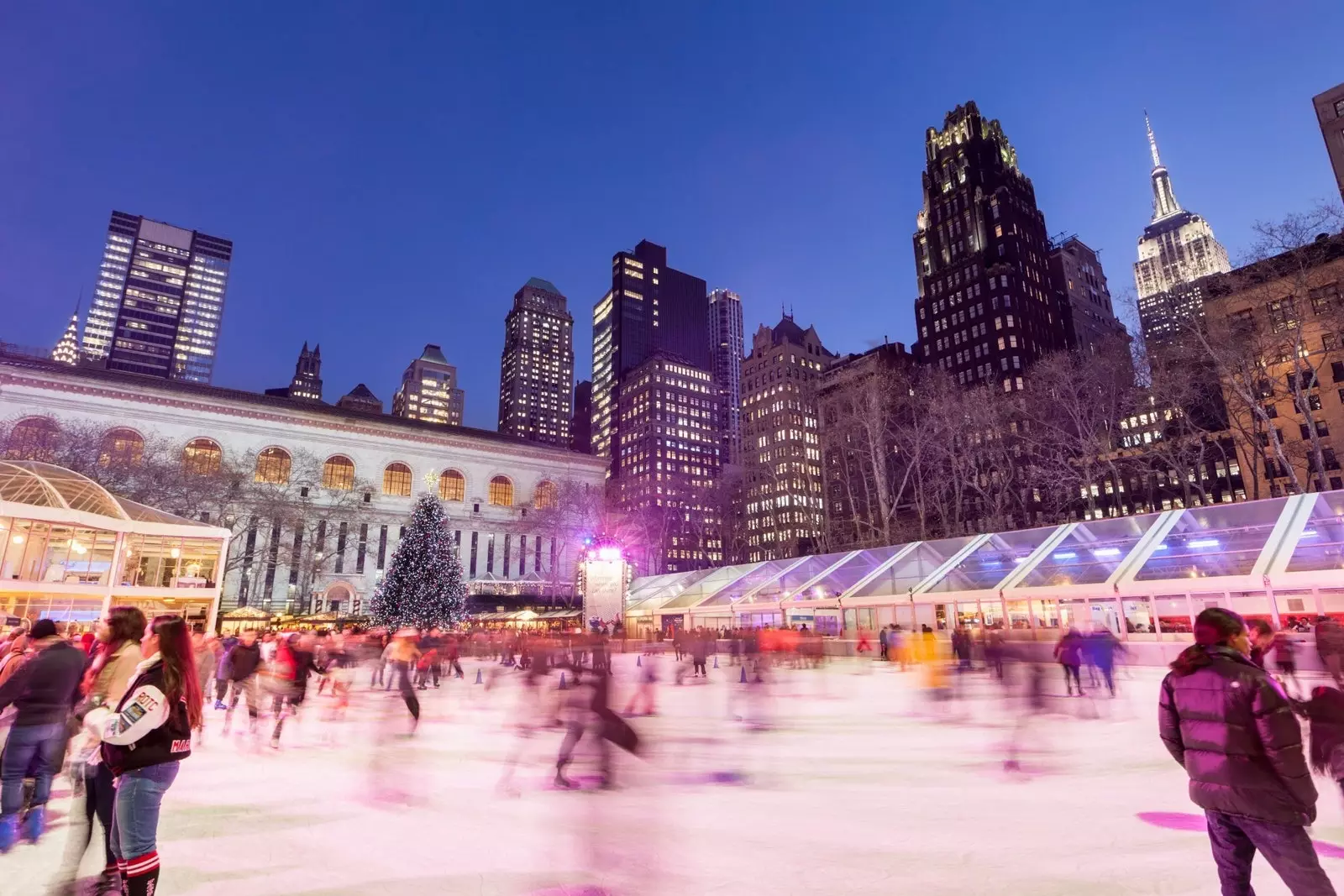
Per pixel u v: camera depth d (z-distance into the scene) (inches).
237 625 1996.8
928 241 5511.8
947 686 810.2
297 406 3021.7
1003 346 4640.8
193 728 175.6
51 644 274.5
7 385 2395.4
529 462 3501.5
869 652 1323.8
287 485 2824.8
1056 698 694.5
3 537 1091.9
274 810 316.2
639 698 748.6
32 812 262.1
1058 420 2155.5
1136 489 3371.1
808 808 311.0
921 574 1414.9
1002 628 1114.7
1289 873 133.0
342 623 2080.5
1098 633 725.9
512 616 2327.8
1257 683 139.8
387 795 344.8
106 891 209.0
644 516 3772.1
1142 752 431.2
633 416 7288.4
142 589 1293.1
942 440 2374.5
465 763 430.6
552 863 240.1
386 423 3159.5
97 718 208.1
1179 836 260.8
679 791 346.3
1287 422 2477.9
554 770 404.8
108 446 2252.7
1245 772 138.0
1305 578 930.7
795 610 1565.0
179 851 255.6
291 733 573.6
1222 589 995.3
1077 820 285.3
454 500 3262.8
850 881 219.5
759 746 471.5
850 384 2517.2
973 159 5388.8
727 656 1472.7
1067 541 1318.9
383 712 707.4
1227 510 1194.0
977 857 240.2
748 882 220.1
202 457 2728.8
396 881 224.1
